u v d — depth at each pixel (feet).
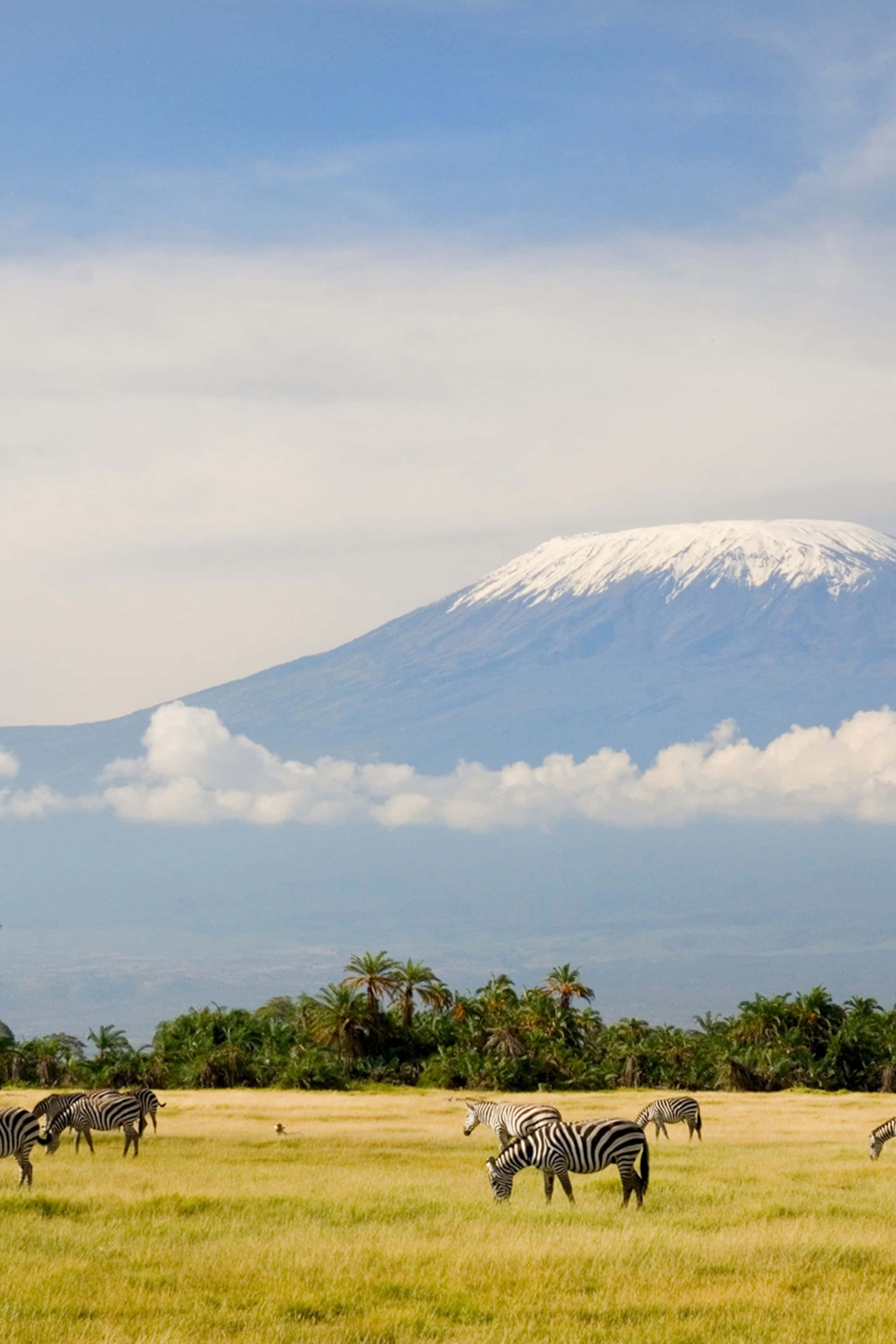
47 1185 165.27
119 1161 205.57
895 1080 650.43
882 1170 196.75
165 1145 244.83
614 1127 145.18
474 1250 117.39
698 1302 101.65
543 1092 613.93
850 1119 378.73
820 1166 204.23
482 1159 225.15
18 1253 114.93
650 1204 149.89
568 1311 99.40
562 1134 145.89
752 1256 116.67
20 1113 159.63
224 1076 636.89
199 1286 105.09
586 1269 111.96
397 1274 109.29
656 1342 91.50
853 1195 161.48
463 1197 155.53
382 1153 237.25
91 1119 210.59
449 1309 99.30
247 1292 103.35
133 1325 93.76
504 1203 147.74
